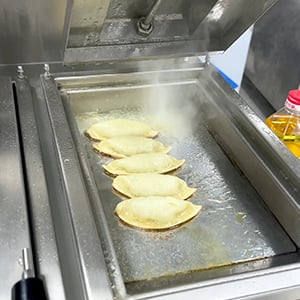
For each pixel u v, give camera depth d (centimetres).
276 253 38
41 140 42
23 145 40
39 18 51
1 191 34
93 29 44
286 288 31
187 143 50
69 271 30
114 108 54
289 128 50
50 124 43
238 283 31
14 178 35
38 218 33
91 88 52
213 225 40
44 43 54
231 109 50
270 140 44
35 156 39
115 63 52
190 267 36
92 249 31
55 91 48
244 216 41
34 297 26
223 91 52
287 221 40
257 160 43
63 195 36
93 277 29
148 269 35
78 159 40
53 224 33
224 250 38
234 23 50
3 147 38
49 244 31
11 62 54
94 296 27
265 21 90
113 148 48
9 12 50
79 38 45
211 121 52
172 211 40
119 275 30
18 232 31
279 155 42
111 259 32
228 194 44
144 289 33
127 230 38
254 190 44
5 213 32
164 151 49
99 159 47
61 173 37
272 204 41
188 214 40
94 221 34
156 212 40
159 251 37
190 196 43
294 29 83
